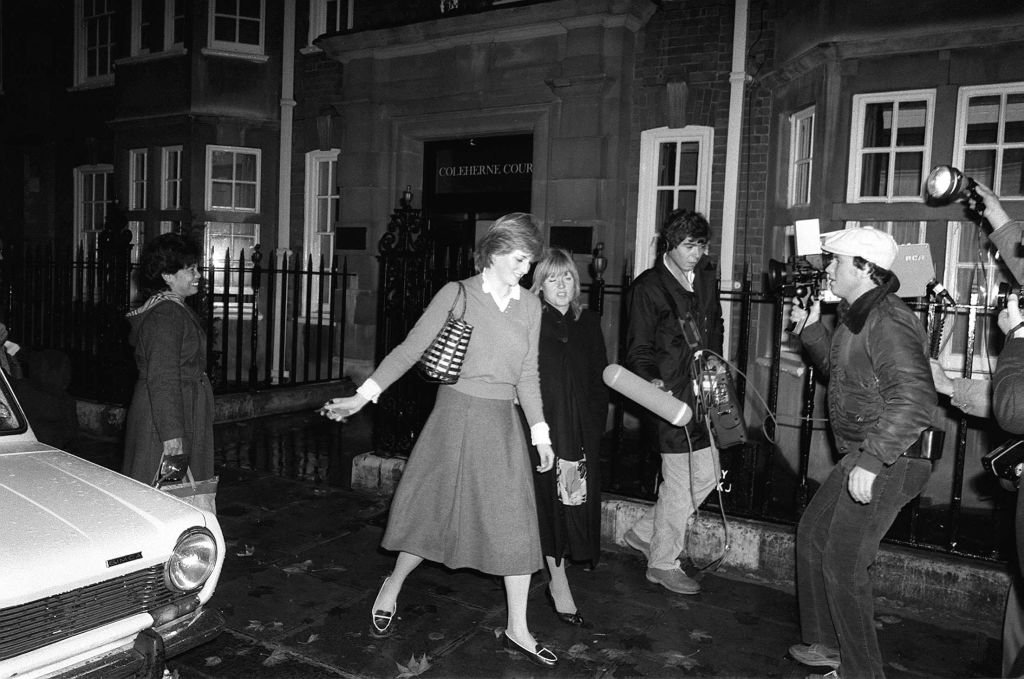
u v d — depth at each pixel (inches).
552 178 333.7
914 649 140.6
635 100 331.0
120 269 293.3
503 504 128.5
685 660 134.5
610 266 325.1
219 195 439.5
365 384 129.6
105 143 505.0
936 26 229.6
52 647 86.4
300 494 225.3
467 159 376.2
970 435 220.4
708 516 177.5
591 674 129.5
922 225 241.9
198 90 423.5
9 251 362.0
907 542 161.3
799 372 254.8
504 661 132.6
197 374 146.9
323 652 134.0
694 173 329.4
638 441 301.9
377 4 399.5
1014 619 117.4
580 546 146.3
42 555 87.0
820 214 254.5
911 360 110.1
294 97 432.1
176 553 98.9
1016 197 223.9
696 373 155.9
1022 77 220.5
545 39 334.6
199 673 126.4
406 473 135.6
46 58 526.6
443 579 166.7
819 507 128.6
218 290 437.1
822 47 249.9
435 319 129.4
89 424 288.4
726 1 311.3
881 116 258.5
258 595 155.9
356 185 388.5
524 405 135.4
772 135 300.7
